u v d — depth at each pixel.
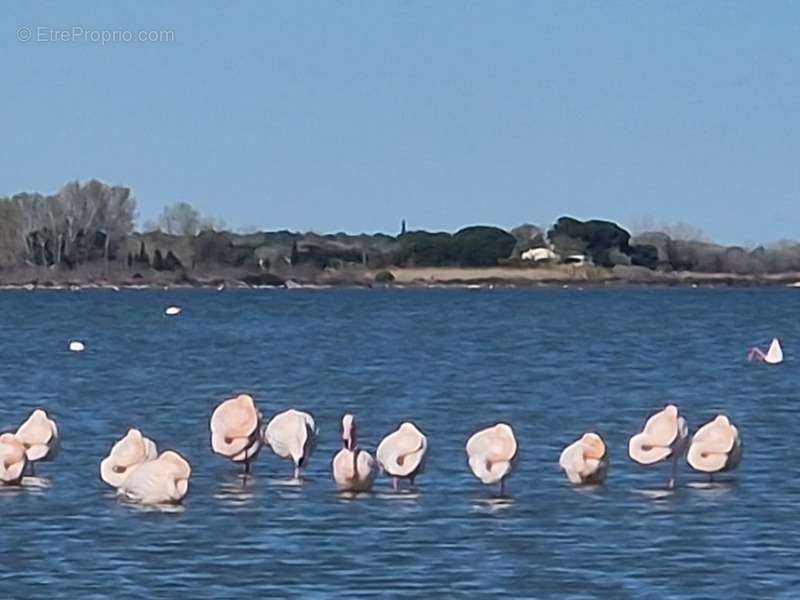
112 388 56.72
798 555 25.78
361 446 39.25
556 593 23.56
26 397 52.72
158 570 24.78
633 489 31.25
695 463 32.19
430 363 71.81
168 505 29.38
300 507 29.25
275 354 78.50
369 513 28.73
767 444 38.97
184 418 45.47
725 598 23.33
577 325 111.00
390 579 24.27
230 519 28.20
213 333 99.62
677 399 52.88
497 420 45.59
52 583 24.08
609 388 57.47
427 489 31.05
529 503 29.75
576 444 31.83
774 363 71.69
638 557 25.64
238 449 32.34
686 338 93.94
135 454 30.58
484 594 23.52
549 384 59.34
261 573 24.59
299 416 32.31
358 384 59.41
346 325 110.50
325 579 24.27
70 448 37.34
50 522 27.94
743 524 28.06
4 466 31.39
